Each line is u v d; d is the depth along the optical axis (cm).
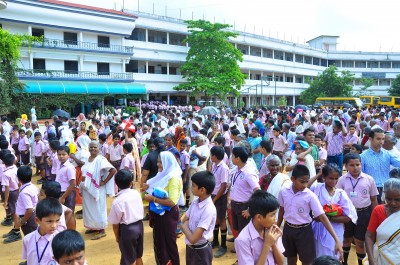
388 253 331
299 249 411
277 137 951
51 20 2998
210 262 387
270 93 5262
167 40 4006
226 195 575
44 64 3030
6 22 2798
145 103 3475
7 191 652
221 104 3572
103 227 657
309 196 401
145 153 862
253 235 301
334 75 5066
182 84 3684
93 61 3309
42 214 328
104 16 3312
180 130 887
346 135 880
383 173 541
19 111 2580
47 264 328
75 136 1195
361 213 475
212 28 3659
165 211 463
